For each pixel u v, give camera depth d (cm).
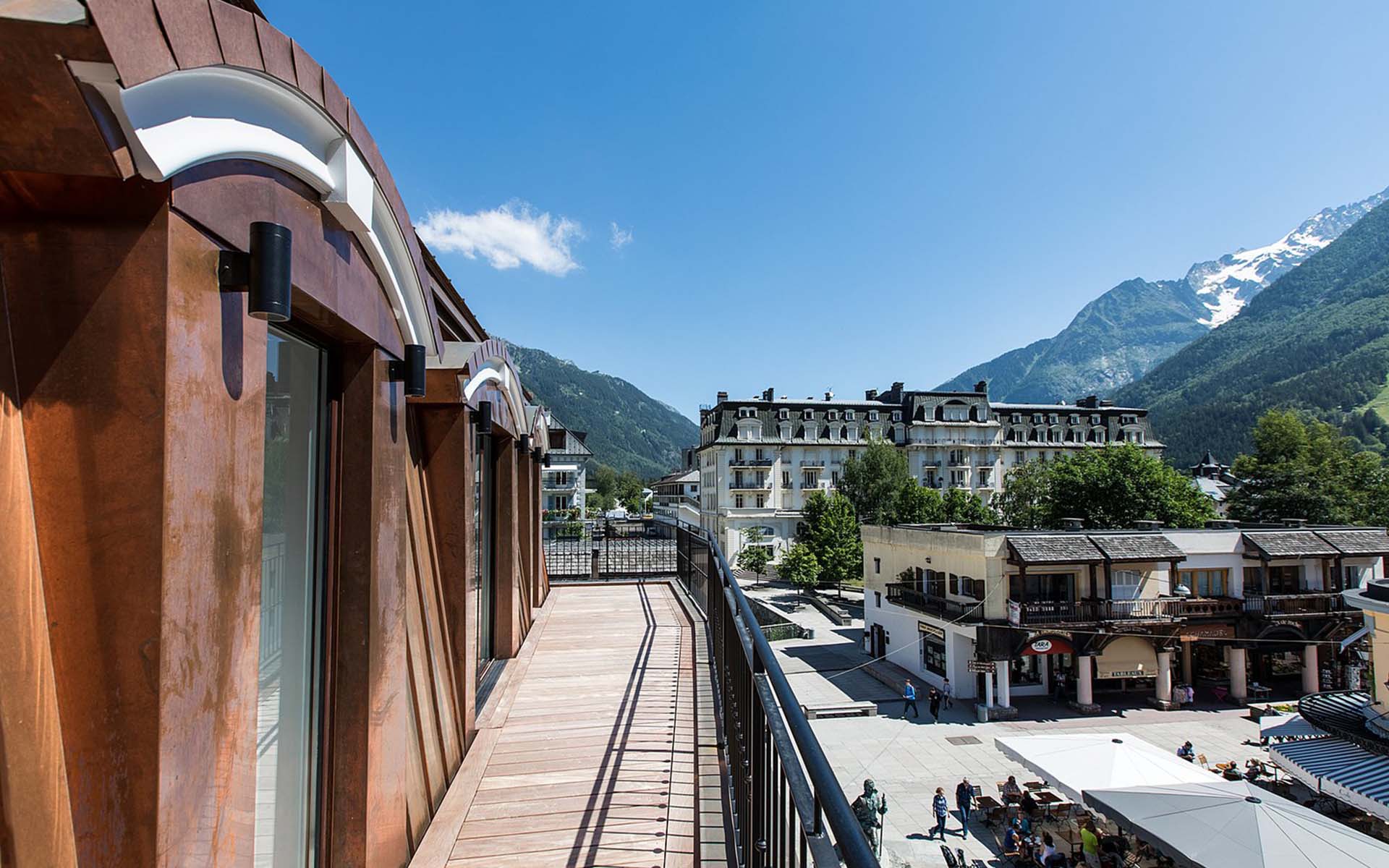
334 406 255
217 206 150
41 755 125
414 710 324
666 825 318
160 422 131
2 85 106
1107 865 1212
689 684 532
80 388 130
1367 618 1434
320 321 227
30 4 99
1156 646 2219
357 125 217
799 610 3769
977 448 5941
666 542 1258
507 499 604
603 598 916
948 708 2144
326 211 213
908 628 2523
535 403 788
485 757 394
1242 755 1781
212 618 151
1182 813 1080
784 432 5641
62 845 125
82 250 130
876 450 5134
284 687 222
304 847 233
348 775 248
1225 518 4212
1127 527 2820
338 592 253
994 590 2144
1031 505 4684
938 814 1341
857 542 4394
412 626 333
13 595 123
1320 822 1006
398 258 274
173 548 134
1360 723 1397
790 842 151
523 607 695
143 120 121
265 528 208
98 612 129
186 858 139
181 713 138
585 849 297
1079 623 2084
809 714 2072
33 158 118
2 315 128
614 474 12862
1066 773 1279
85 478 129
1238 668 2288
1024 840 1237
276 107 173
